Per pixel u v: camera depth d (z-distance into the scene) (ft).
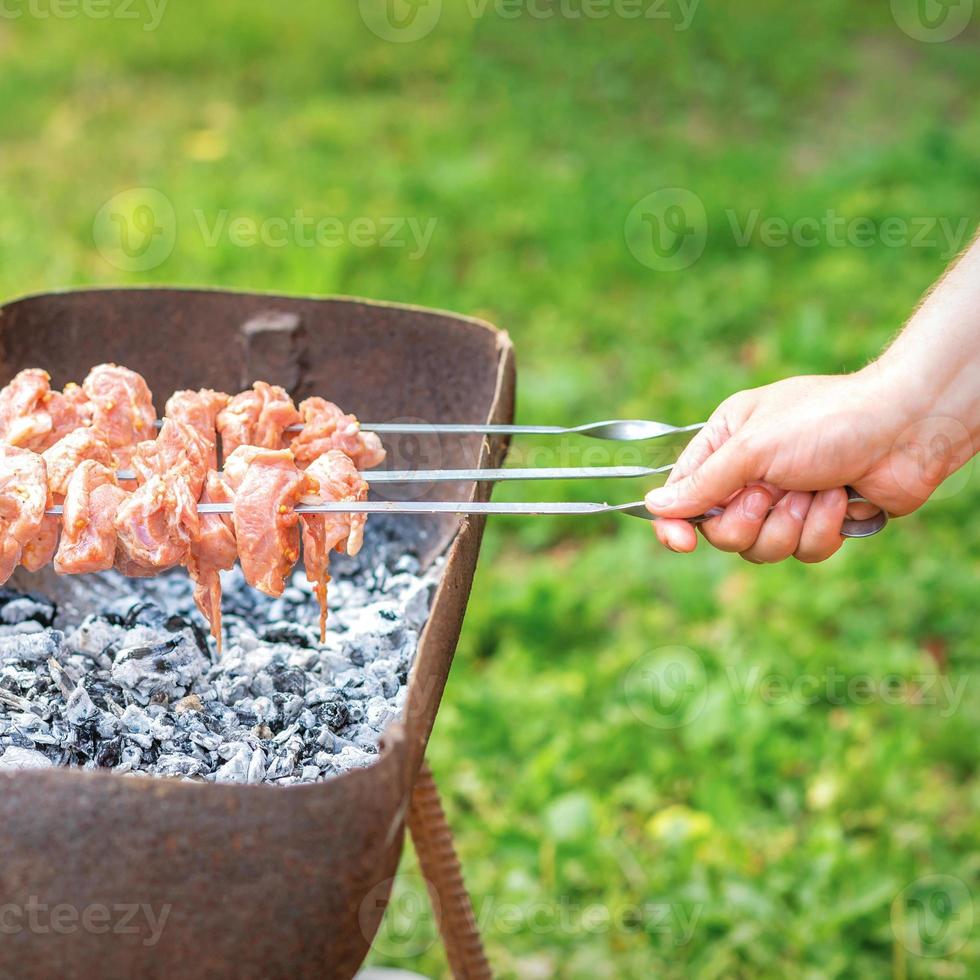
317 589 4.54
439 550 5.01
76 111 13.26
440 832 4.72
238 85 14.15
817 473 4.49
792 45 15.10
